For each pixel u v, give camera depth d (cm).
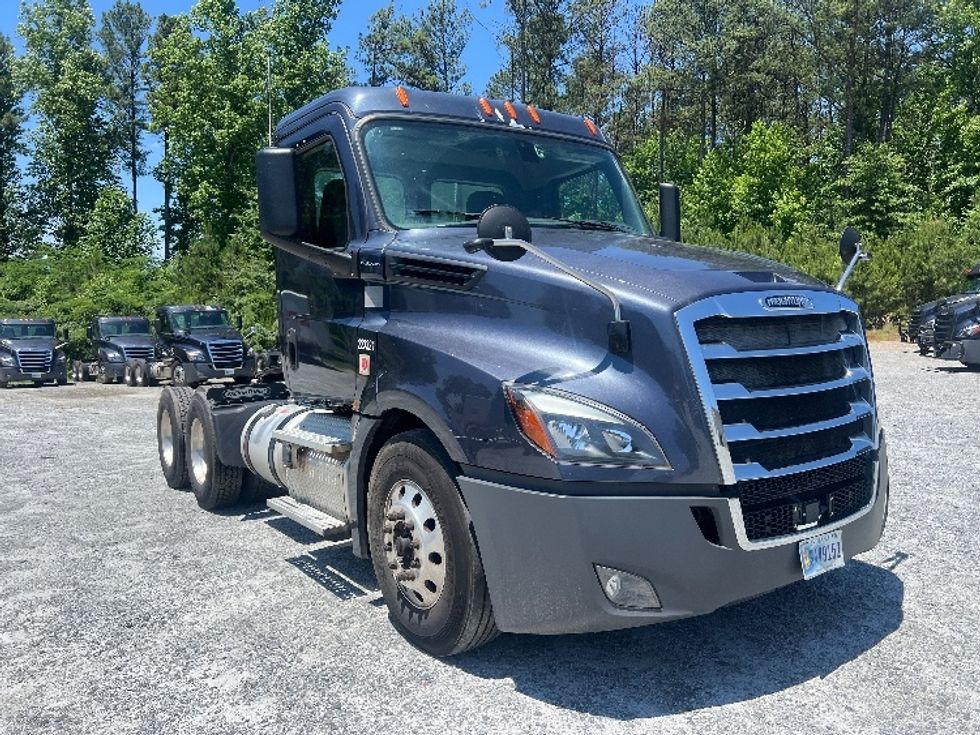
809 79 5781
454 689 388
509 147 543
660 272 390
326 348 532
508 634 450
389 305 471
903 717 359
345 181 509
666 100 6381
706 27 6419
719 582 354
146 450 1097
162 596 518
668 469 350
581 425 354
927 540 610
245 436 655
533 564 363
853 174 4872
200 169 5003
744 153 5838
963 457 909
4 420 1524
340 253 496
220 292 4025
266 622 473
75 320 4159
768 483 371
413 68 6944
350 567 572
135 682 401
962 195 4766
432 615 412
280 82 4662
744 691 383
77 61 6475
